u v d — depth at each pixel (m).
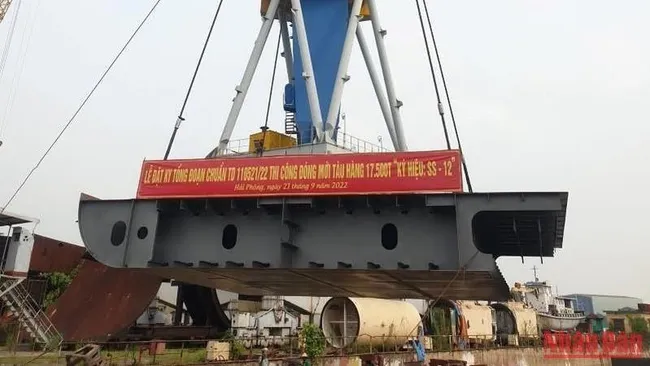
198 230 19.16
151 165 19.41
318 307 70.75
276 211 18.34
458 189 16.25
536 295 101.31
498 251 23.05
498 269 16.30
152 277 36.56
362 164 17.25
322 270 18.00
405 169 16.83
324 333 30.89
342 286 24.80
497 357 47.88
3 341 30.97
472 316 51.16
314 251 17.81
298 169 17.77
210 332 39.16
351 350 30.12
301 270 18.14
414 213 17.22
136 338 34.41
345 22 31.12
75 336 31.48
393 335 32.84
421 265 16.61
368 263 17.14
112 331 32.81
